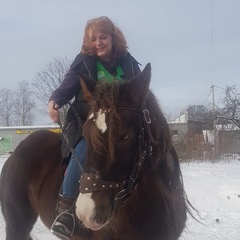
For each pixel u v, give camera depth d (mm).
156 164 1368
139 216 1375
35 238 2721
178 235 1475
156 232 1393
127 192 1275
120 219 1360
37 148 1829
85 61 1571
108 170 1196
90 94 1321
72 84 1594
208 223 2994
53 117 1574
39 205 1708
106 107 1202
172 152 1535
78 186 1455
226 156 8594
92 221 1175
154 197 1386
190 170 5641
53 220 1600
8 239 1880
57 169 1658
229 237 2707
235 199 3594
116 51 1593
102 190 1197
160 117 1413
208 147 8555
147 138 1312
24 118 26281
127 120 1222
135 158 1254
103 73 1561
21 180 1803
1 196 1994
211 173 5168
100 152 1186
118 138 1191
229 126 10414
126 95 1270
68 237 1455
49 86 14070
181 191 1534
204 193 3795
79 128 1531
